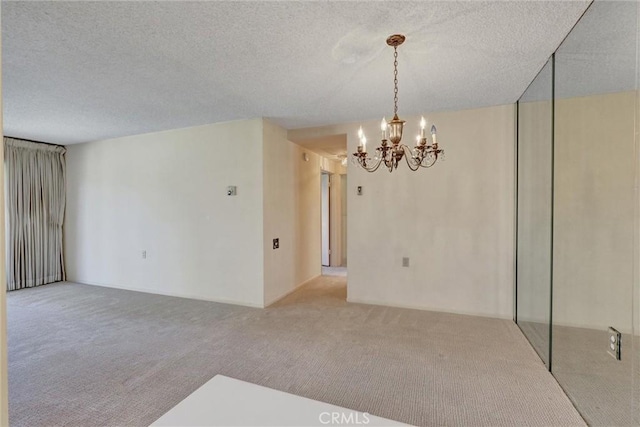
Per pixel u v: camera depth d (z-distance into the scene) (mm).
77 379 2443
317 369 2574
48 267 5461
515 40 2232
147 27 2037
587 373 2115
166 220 4723
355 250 4301
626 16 1708
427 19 1984
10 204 4980
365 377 2455
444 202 3889
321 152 5688
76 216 5523
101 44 2236
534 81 2947
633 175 1756
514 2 1826
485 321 3594
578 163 2312
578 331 2262
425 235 3977
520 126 3436
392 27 2070
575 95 2293
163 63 2533
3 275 812
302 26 2049
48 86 2971
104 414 2047
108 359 2752
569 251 2363
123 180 5035
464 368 2576
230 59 2479
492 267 3709
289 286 4785
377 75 2791
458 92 3229
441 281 3922
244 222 4219
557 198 2516
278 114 3934
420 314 3834
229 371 2553
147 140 4820
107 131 4668
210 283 4449
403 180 4059
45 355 2822
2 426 809
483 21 2006
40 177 5324
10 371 2559
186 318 3742
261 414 1146
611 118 1925
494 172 3682
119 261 5117
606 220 2000
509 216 3629
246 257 4219
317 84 2979
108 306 4207
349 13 1918
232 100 3402
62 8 1826
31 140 5180
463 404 2129
